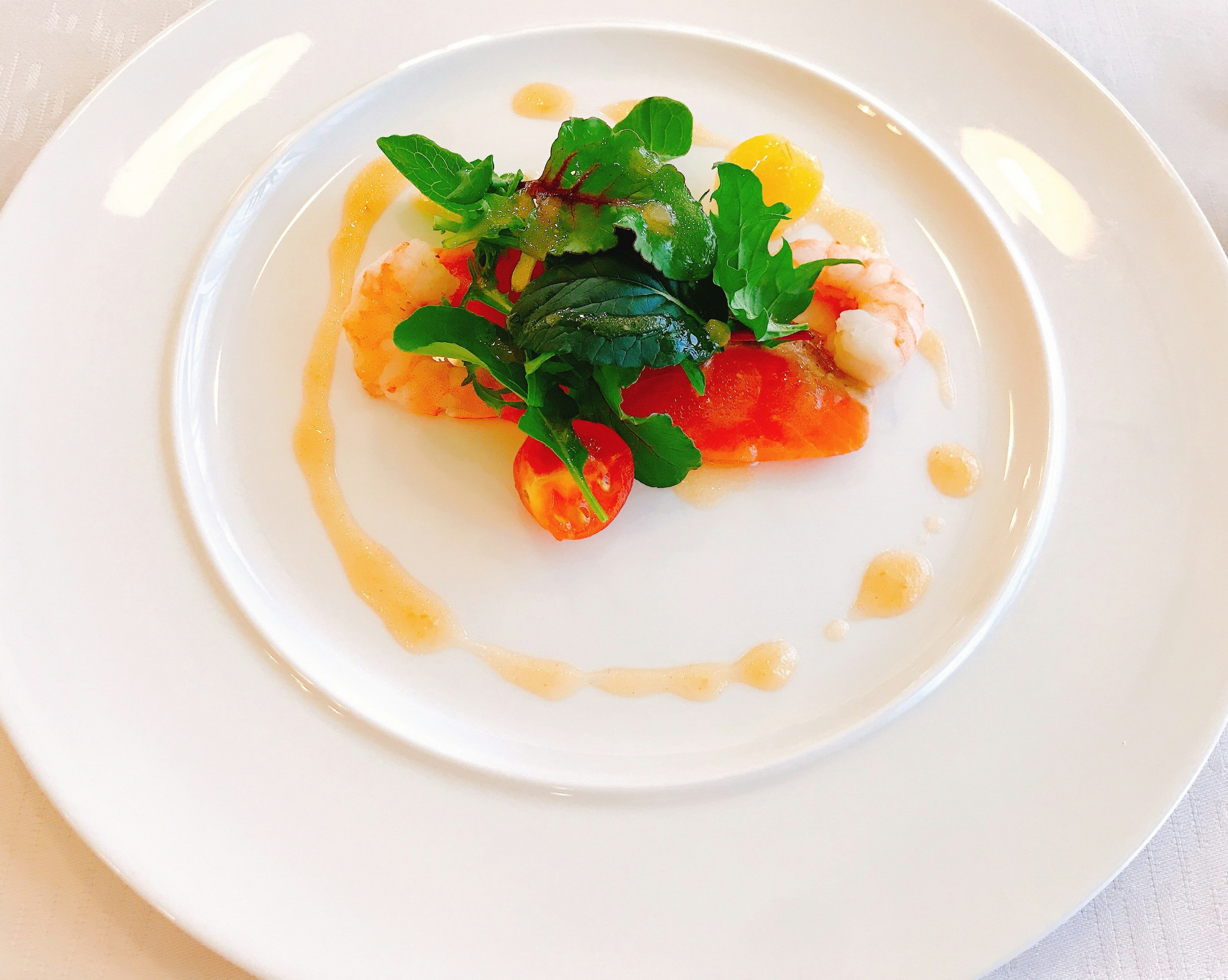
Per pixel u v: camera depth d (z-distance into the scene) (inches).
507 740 10.1
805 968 9.1
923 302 11.7
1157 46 12.8
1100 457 10.9
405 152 10.7
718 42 12.2
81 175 10.9
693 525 10.9
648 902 9.3
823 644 10.5
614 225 10.1
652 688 10.3
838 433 11.0
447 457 11.0
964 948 9.2
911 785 9.7
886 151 12.2
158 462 10.3
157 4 12.2
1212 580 10.4
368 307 10.8
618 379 10.1
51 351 10.5
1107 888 10.0
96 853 9.1
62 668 9.6
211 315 11.0
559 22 12.1
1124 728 9.9
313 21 11.7
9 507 10.0
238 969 9.3
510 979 9.0
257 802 9.4
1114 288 11.4
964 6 12.1
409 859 9.3
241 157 11.3
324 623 10.4
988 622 10.3
